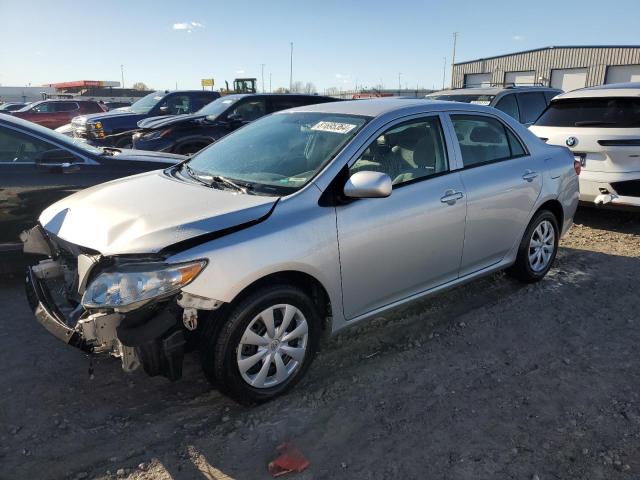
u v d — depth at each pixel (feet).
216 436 9.46
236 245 9.31
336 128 12.12
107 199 11.17
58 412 10.11
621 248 20.20
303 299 10.33
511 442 9.26
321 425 9.76
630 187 20.88
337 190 10.80
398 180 11.95
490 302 15.12
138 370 11.55
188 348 9.76
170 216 9.78
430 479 8.43
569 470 8.59
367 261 11.18
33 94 178.60
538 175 15.26
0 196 15.33
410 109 12.72
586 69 112.37
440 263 12.89
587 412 10.09
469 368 11.68
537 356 12.19
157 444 9.28
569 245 20.63
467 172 13.38
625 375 11.37
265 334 10.01
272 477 8.52
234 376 9.69
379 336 13.15
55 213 11.51
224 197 10.57
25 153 16.26
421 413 10.09
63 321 9.96
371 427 9.70
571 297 15.46
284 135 12.86
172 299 9.01
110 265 9.27
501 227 14.37
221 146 13.99
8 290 15.81
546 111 24.48
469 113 14.07
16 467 8.66
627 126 21.01
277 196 10.49
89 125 40.83
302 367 10.65
